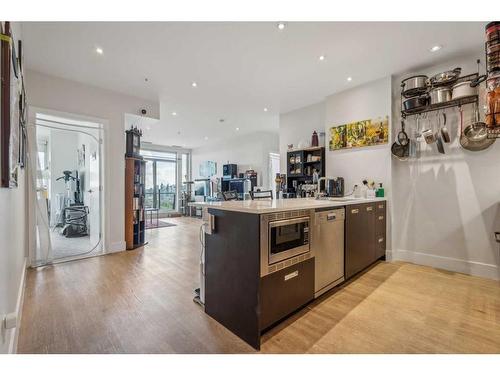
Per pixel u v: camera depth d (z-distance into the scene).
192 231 6.02
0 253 1.16
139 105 4.31
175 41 2.61
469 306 2.10
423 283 2.61
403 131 3.37
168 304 2.17
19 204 2.16
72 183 4.81
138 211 4.38
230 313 1.78
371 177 3.63
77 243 4.45
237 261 1.75
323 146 4.50
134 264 3.30
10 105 1.23
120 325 1.83
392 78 3.47
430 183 3.21
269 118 5.80
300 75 3.45
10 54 1.24
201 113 5.39
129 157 4.22
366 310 2.04
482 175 2.84
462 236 2.96
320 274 2.21
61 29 2.38
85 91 3.69
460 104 2.89
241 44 2.68
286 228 1.85
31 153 3.22
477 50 2.81
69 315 1.97
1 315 1.17
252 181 7.19
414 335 1.70
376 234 3.19
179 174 10.34
